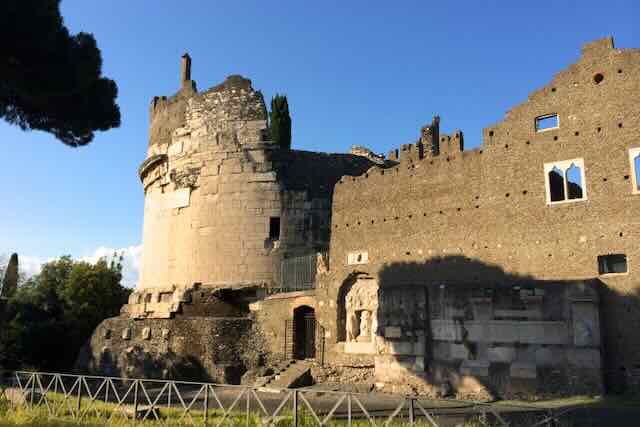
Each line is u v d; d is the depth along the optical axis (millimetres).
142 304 39094
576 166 24609
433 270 27609
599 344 21312
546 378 21984
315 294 31438
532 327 22656
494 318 23500
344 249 31016
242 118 38906
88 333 53844
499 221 26188
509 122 26828
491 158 27031
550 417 13945
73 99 23375
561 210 24641
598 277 23031
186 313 36375
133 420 16797
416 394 24656
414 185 29312
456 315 24438
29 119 24297
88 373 38875
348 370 28734
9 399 20938
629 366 21641
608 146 23953
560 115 25453
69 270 68312
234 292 36438
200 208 38688
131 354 36531
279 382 29203
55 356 48344
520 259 25250
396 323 25984
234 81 39906
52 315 54625
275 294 34406
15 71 21547
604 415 17188
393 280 28719
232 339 33875
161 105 44094
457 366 23969
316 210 37094
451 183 28062
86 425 16203
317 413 19516
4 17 19609
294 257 35969
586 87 24938
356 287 30188
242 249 36812
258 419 16359
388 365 25859
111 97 24969
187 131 40781
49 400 20875
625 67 24125
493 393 22875
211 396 26578
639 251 22469
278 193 37219
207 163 39062
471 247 26750
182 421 16672
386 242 29547
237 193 37688
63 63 21891
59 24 22250
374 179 30906
